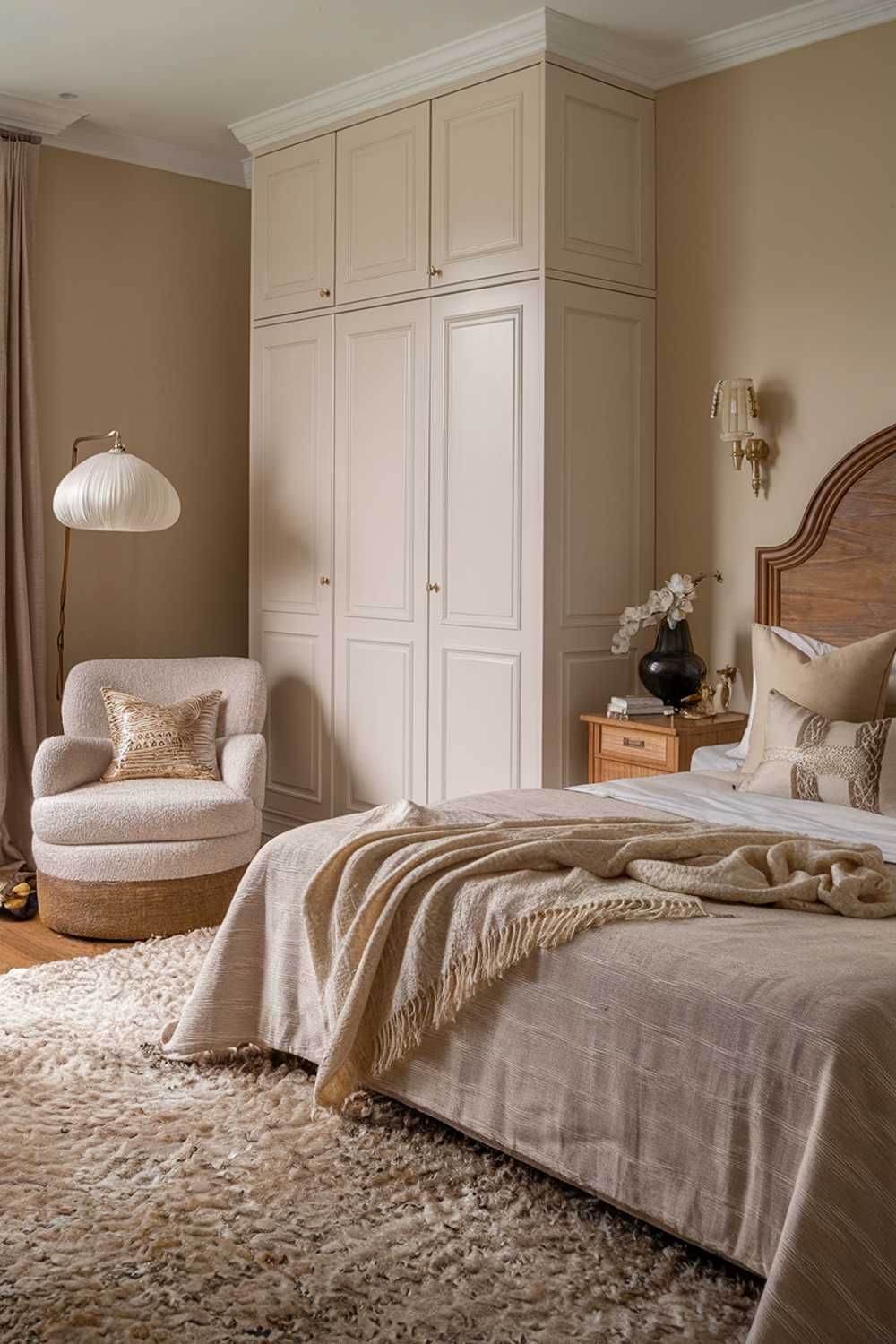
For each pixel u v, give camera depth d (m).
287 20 4.05
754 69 4.11
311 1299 2.07
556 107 4.06
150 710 4.41
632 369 4.38
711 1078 2.05
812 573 3.98
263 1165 2.52
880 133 3.81
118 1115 2.74
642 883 2.49
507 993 2.41
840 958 2.12
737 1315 2.03
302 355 5.00
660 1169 2.13
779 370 4.10
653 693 4.11
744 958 2.13
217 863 4.02
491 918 2.42
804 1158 1.85
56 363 5.10
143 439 5.40
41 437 5.07
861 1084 1.87
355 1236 2.27
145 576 5.44
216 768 4.46
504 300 4.18
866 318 3.87
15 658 4.89
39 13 4.01
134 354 5.35
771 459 4.14
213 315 5.62
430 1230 2.29
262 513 5.25
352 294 4.75
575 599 4.23
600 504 4.29
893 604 3.76
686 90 4.31
